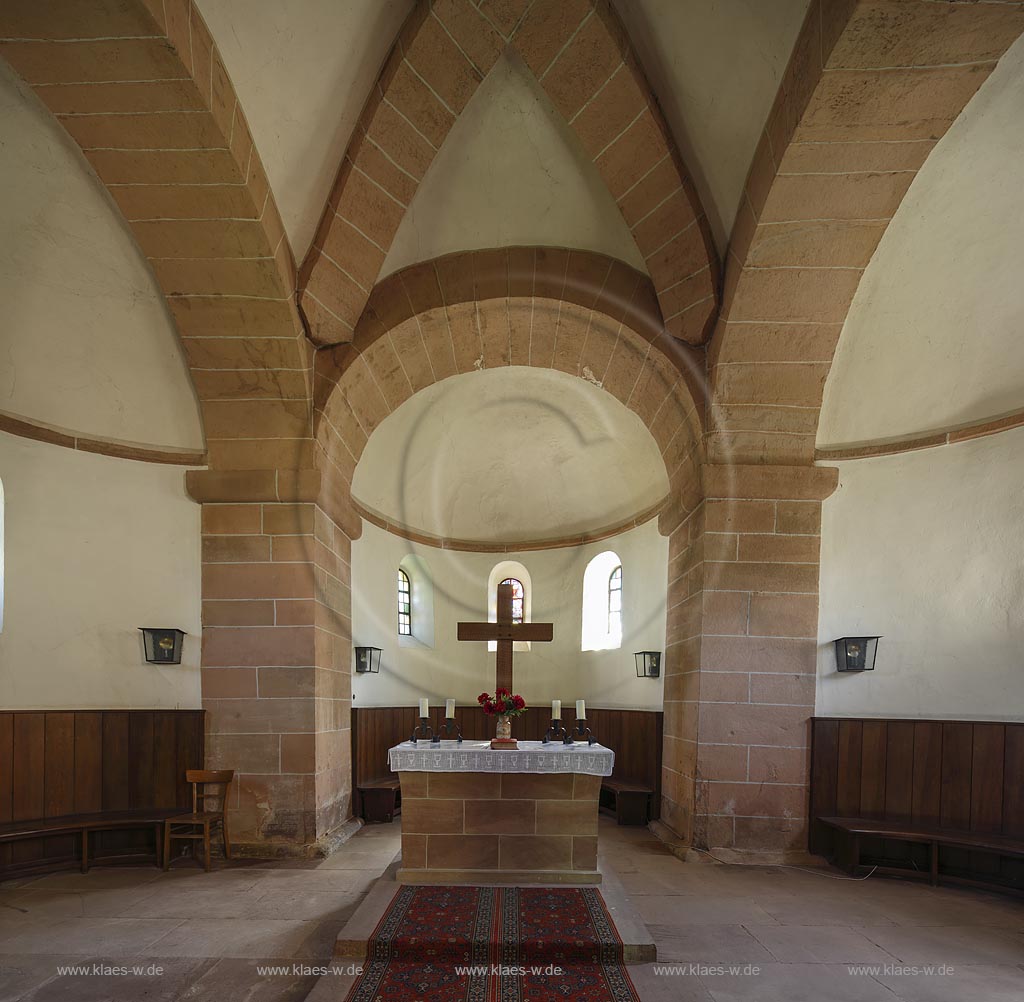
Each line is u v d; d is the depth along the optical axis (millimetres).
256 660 7102
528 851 5469
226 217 5969
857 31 4520
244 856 6742
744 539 7184
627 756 9648
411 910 4867
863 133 5242
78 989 4121
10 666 6500
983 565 6742
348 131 6293
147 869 6387
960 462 6945
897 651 7000
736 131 6023
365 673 9312
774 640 7098
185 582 7199
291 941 4793
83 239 6336
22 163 5801
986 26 4488
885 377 7152
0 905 5469
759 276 6379
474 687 11289
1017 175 5879
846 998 4102
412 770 5469
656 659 9133
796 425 7215
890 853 6711
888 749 6812
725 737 7004
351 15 5449
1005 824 6266
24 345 6625
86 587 6910
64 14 4406
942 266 6527
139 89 4953
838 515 7281
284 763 6977
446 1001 3869
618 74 5844
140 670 7031
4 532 6598
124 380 7113
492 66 5883
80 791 6656
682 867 6633
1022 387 6684
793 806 6910
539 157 6703
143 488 7211
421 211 7027
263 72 5477
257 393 7148
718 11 5328
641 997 3996
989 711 6555
